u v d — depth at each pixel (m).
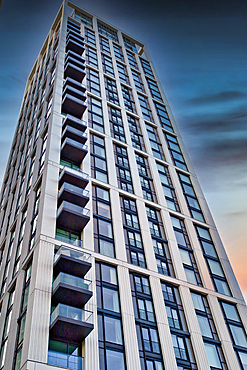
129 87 59.97
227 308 35.00
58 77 47.19
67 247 27.34
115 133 46.75
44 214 29.33
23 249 31.09
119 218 34.88
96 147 41.69
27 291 27.14
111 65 62.97
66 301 25.19
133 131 50.50
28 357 20.59
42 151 39.69
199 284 35.47
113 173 39.59
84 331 23.42
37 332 21.97
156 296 30.50
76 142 36.75
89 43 64.38
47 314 23.19
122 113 51.78
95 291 26.97
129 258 32.22
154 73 70.81
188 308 31.77
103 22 74.50
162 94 65.62
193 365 28.06
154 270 32.72
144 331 27.55
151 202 40.31
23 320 25.44
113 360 24.31
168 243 37.22
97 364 22.84
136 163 44.75
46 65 61.59
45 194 30.97
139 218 37.03
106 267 29.83
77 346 23.88
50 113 42.50
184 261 36.75
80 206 31.33
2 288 33.84
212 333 31.73
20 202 39.72
